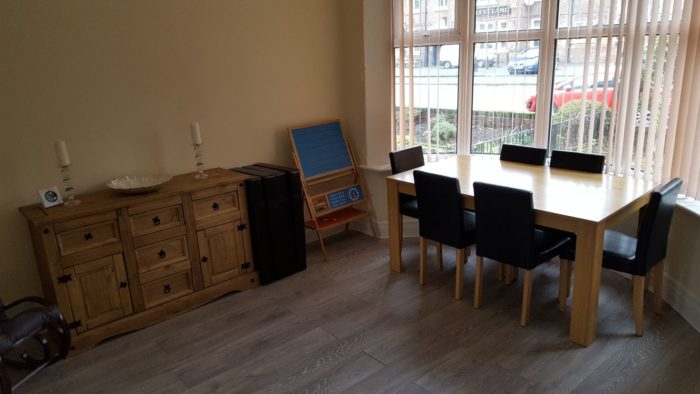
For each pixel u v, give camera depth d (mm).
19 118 2740
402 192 3439
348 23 4066
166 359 2654
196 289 3178
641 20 3129
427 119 4164
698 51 2848
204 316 3094
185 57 3312
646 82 3168
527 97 3848
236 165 3744
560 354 2559
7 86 2676
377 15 3941
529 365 2479
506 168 3488
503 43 3809
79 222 2629
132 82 3113
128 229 2811
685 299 2846
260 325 2965
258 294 3365
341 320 2986
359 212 4254
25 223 2844
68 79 2867
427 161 4262
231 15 3479
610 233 2965
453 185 2939
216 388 2402
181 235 3041
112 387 2441
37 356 2734
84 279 2699
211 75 3463
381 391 2330
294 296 3318
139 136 3207
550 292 3242
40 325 2398
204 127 3504
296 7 3830
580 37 3475
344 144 4230
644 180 3090
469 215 3408
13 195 2787
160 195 2893
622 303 3047
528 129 3914
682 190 3029
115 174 3150
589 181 3080
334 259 3914
